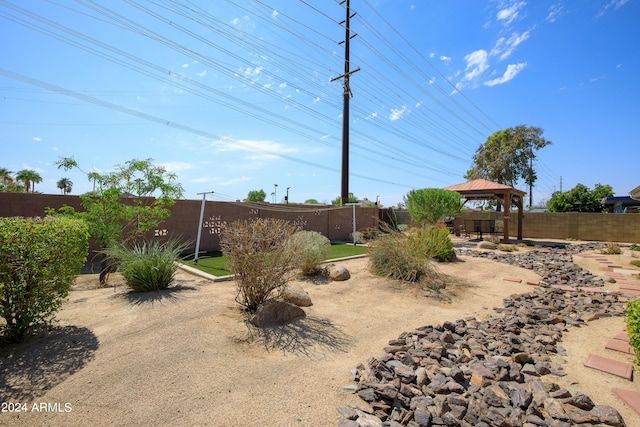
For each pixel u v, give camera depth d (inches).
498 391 114.3
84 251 170.4
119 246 260.8
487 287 278.2
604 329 190.9
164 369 121.1
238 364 129.1
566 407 109.7
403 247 296.5
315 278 281.9
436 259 386.3
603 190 1282.0
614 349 161.2
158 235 401.7
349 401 108.7
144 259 221.5
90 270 306.0
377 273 292.8
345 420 97.1
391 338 165.0
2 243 129.2
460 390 116.0
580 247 581.0
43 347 133.6
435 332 169.3
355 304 218.2
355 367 132.3
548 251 521.3
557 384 125.9
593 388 125.3
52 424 91.0
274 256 186.2
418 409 103.7
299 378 121.8
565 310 219.8
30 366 119.7
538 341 168.9
